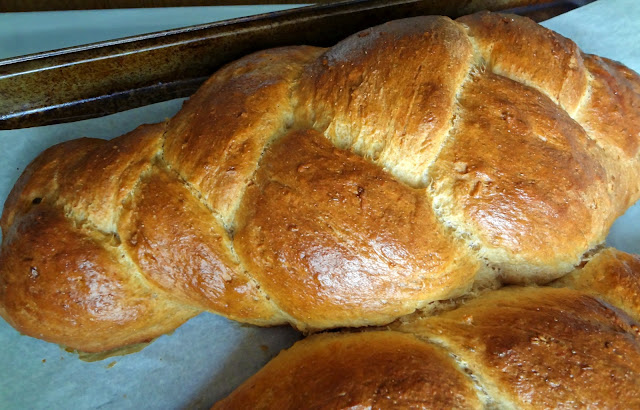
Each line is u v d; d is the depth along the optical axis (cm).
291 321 24
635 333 22
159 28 33
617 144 26
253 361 26
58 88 29
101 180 24
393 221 22
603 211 24
